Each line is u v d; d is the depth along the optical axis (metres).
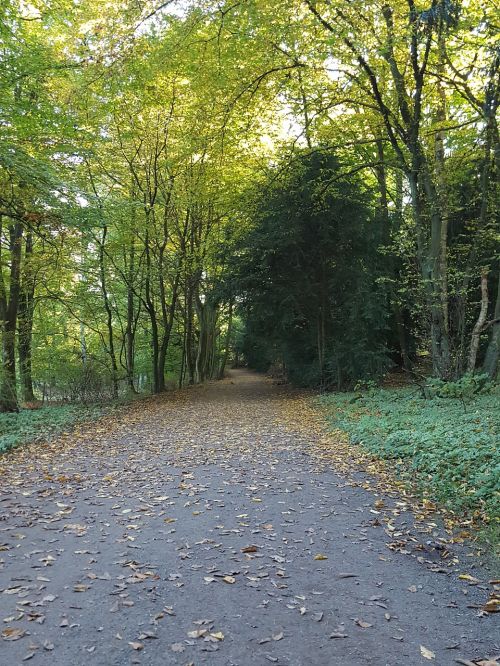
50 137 13.52
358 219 19.08
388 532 5.49
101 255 20.41
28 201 13.20
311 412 15.65
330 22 12.96
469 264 14.62
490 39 11.59
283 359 25.66
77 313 24.75
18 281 17.16
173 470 8.38
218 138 16.92
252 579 4.39
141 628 3.62
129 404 19.12
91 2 12.94
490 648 3.36
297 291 20.30
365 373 18.70
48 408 17.19
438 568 4.59
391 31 12.33
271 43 13.87
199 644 3.42
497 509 5.56
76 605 3.94
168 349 35.12
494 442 7.48
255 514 6.13
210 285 27.80
